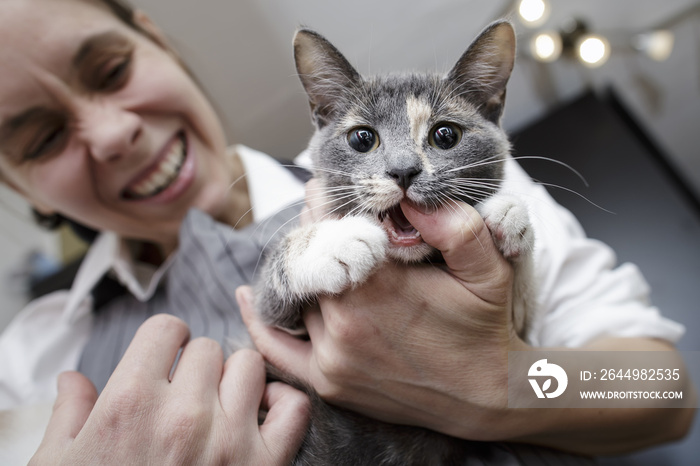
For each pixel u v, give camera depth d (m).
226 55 0.58
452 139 0.31
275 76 0.61
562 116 0.71
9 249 0.65
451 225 0.28
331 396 0.30
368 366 0.29
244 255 0.36
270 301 0.31
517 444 0.32
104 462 0.25
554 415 0.31
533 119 0.74
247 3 0.56
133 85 0.38
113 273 0.44
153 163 0.39
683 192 0.69
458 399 0.29
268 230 0.37
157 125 0.39
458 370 0.29
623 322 0.37
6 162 0.38
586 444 0.34
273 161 0.46
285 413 0.29
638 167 0.64
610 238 0.61
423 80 0.33
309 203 0.33
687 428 0.36
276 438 0.28
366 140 0.31
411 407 0.30
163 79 0.39
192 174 0.41
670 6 0.69
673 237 0.60
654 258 0.59
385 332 0.28
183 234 0.37
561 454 0.33
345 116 0.33
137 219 0.41
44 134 0.36
